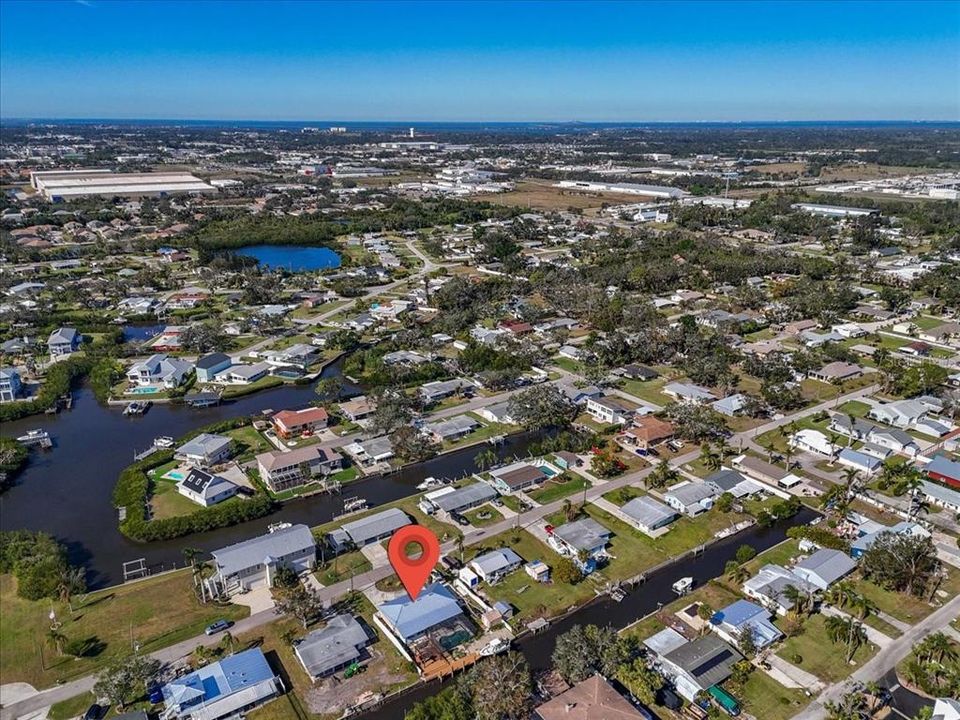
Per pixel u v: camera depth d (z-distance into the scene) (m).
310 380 174.62
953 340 197.75
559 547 104.12
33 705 75.50
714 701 76.00
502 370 168.50
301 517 115.25
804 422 147.00
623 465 129.12
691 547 105.69
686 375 174.12
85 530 111.31
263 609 91.69
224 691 75.50
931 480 121.12
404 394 155.62
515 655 80.25
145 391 164.50
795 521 113.31
